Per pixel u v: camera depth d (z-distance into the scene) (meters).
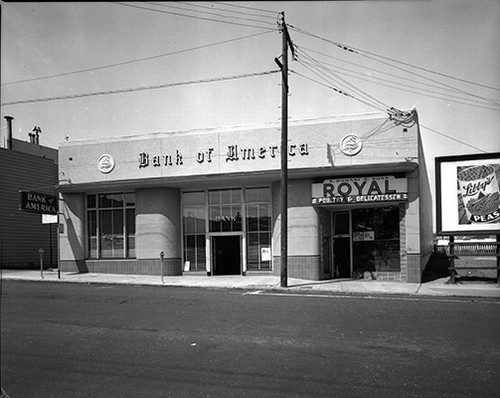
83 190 21.53
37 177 28.23
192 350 7.19
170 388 5.52
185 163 20.30
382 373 5.98
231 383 5.66
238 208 20.53
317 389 5.41
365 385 5.53
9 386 5.66
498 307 11.09
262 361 6.56
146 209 20.62
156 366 6.40
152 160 20.70
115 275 20.55
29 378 5.96
